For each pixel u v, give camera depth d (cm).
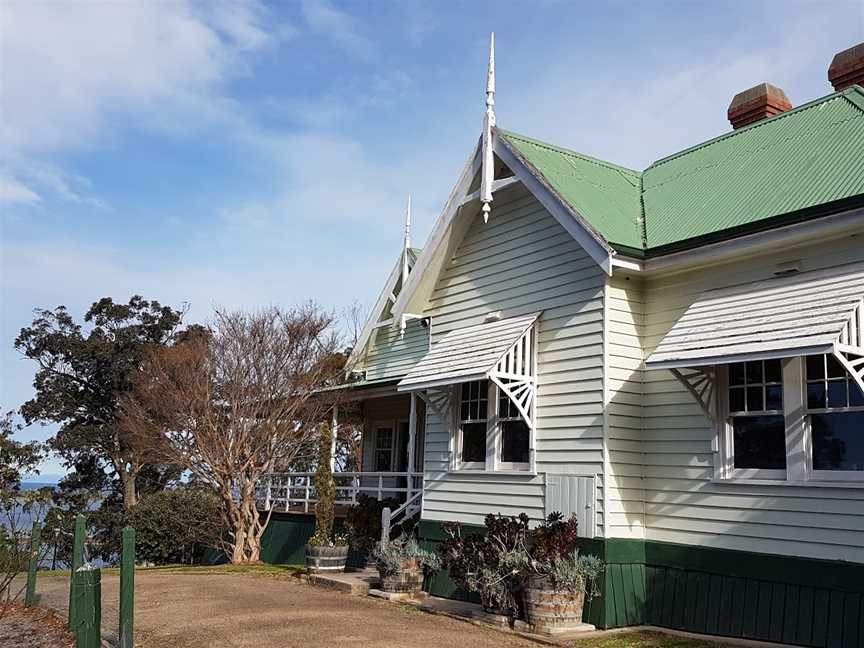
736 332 995
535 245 1366
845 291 941
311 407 2155
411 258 2181
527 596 1091
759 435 1055
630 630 1088
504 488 1341
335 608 1261
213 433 2091
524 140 1472
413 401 1792
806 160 1198
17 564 1341
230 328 2292
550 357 1289
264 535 2245
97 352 3591
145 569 1995
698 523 1099
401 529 1652
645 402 1205
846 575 921
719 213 1186
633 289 1234
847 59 1434
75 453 3678
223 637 1014
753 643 984
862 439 939
